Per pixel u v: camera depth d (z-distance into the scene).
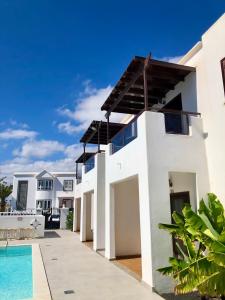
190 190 9.14
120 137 11.07
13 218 20.42
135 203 13.07
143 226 8.17
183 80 10.49
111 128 15.86
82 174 19.31
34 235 19.98
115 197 12.77
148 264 7.74
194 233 6.14
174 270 6.02
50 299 6.92
